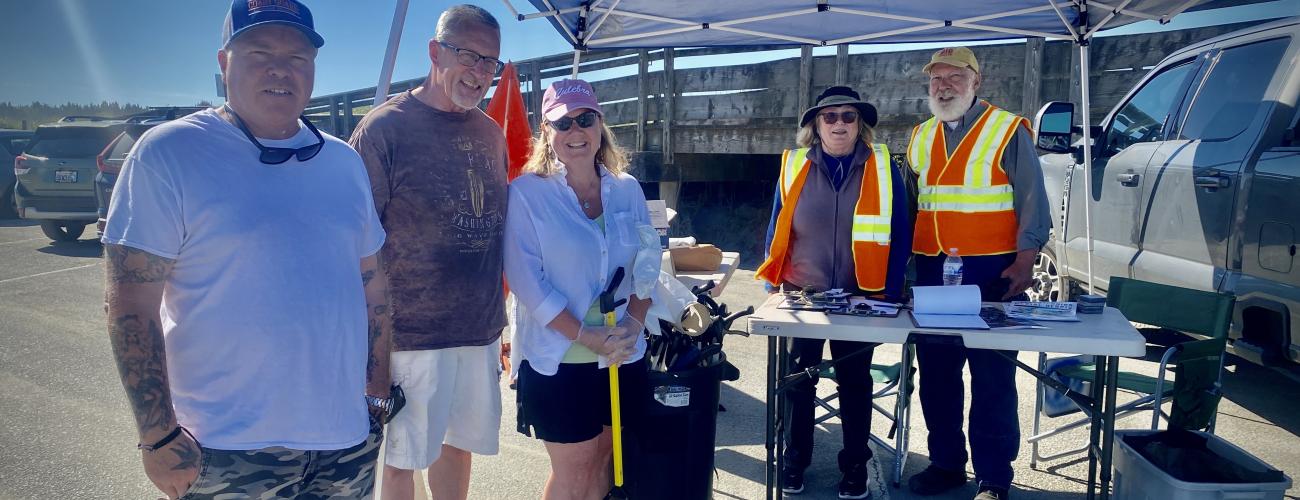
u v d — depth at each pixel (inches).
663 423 94.3
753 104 310.7
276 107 66.0
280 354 65.4
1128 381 128.0
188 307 63.8
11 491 129.3
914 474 135.4
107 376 191.3
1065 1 157.1
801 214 128.6
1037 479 132.5
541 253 94.0
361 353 72.6
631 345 91.3
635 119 344.2
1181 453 104.2
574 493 97.7
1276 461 136.6
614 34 180.4
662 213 170.9
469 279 94.3
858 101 121.1
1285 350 137.2
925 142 133.7
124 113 410.0
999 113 126.3
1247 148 146.3
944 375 126.0
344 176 71.4
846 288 128.0
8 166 527.5
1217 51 168.6
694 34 181.8
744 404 170.2
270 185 65.4
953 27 175.2
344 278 69.9
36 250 396.2
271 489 67.4
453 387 97.0
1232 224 147.8
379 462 95.4
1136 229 180.4
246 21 64.1
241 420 64.8
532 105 373.7
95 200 401.1
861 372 124.1
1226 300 118.8
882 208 123.5
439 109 93.7
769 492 115.6
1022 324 104.4
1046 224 124.3
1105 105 243.0
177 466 62.2
